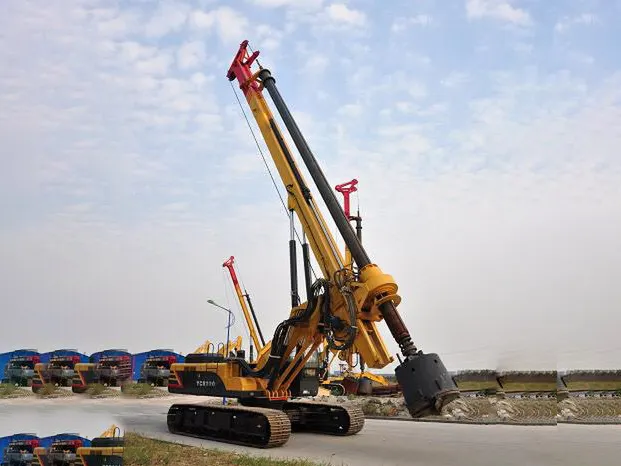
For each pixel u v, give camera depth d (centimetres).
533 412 2147
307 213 1609
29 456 1205
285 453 1407
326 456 1355
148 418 2136
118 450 1221
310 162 1574
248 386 1697
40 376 2197
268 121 1731
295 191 1647
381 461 1277
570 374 2192
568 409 2130
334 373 3691
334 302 1523
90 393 2309
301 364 1692
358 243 1462
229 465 1177
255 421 1549
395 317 1367
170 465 1180
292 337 1669
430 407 1255
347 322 1490
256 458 1245
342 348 1470
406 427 1988
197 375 1842
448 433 1797
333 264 1526
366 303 1416
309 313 1582
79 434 1252
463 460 1286
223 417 1667
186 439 1678
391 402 2767
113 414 2041
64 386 2239
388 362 1421
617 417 2080
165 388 2891
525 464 1230
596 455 1345
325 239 1569
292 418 1845
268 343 1808
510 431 1844
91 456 1209
